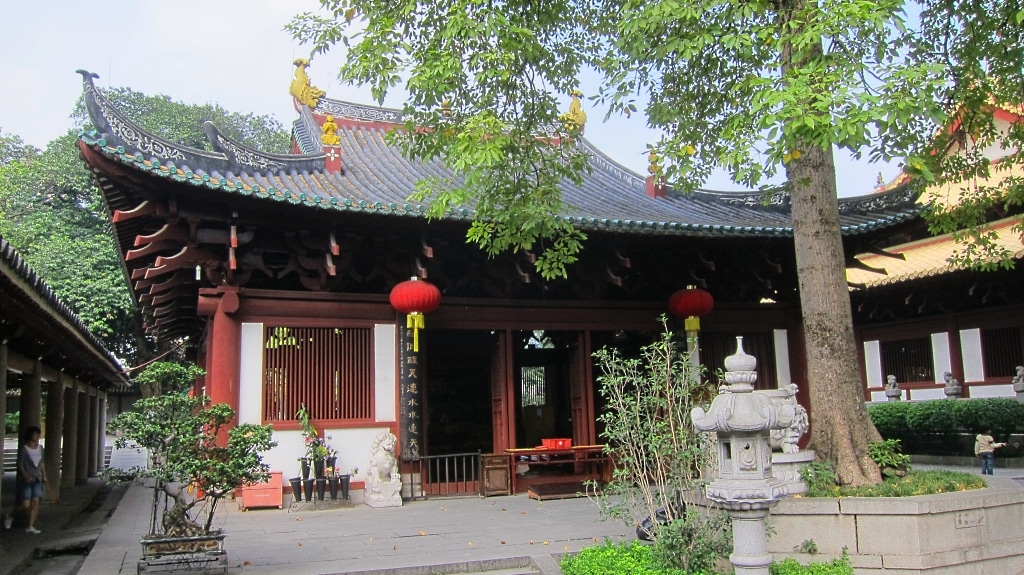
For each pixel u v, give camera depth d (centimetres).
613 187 2061
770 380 1823
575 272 1683
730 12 851
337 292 1494
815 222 1017
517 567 933
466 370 2200
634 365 898
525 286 1747
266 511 1346
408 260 1524
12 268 948
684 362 867
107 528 1248
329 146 1623
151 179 1201
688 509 814
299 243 1427
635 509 926
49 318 1255
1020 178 1255
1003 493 888
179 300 1764
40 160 3550
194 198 1269
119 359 3597
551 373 2205
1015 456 2094
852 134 726
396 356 1498
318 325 1455
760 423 692
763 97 774
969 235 1347
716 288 1852
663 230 1538
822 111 746
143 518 1376
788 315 1862
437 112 1072
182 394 910
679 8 858
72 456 2203
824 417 984
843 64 783
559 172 1167
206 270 1376
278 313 1425
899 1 750
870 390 2945
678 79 1136
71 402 2234
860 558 835
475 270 1627
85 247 3203
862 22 774
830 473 943
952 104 1227
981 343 2497
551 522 1208
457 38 980
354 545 1032
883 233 1788
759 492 686
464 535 1099
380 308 1500
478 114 998
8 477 2491
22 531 1388
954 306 2598
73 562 1161
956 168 1252
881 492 896
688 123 1143
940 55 1173
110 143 1148
